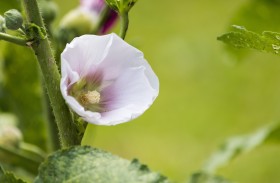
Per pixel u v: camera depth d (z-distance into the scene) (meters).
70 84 0.78
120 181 0.75
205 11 2.46
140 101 0.79
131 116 0.77
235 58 1.30
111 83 0.80
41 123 1.21
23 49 1.18
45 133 1.21
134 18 2.41
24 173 1.08
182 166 1.90
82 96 0.80
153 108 2.07
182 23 2.42
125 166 0.76
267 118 2.07
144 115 2.03
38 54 0.79
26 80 1.21
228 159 1.22
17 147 1.09
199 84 2.16
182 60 2.21
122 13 0.81
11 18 0.77
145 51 2.30
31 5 0.79
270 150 1.83
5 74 1.21
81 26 1.09
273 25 1.35
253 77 2.14
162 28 2.39
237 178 1.79
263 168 1.81
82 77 0.80
